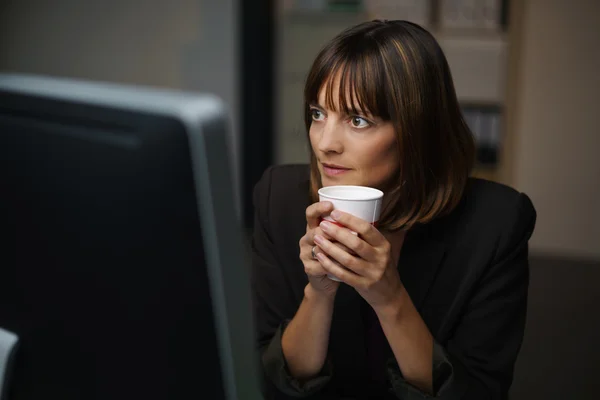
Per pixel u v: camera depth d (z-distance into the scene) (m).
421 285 1.01
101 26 3.61
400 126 0.88
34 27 3.65
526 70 3.59
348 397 1.03
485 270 0.99
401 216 0.97
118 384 0.49
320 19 3.85
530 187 3.73
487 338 0.97
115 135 0.43
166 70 3.64
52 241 0.48
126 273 0.45
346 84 0.86
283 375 0.95
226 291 0.44
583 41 3.48
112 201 0.44
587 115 3.57
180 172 0.41
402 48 0.89
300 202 1.12
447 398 0.87
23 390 0.54
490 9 3.77
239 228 0.45
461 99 3.89
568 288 3.28
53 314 0.50
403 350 0.87
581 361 2.51
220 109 0.42
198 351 0.46
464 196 1.04
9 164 0.47
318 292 0.89
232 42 3.58
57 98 0.45
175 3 3.54
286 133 3.98
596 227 3.70
